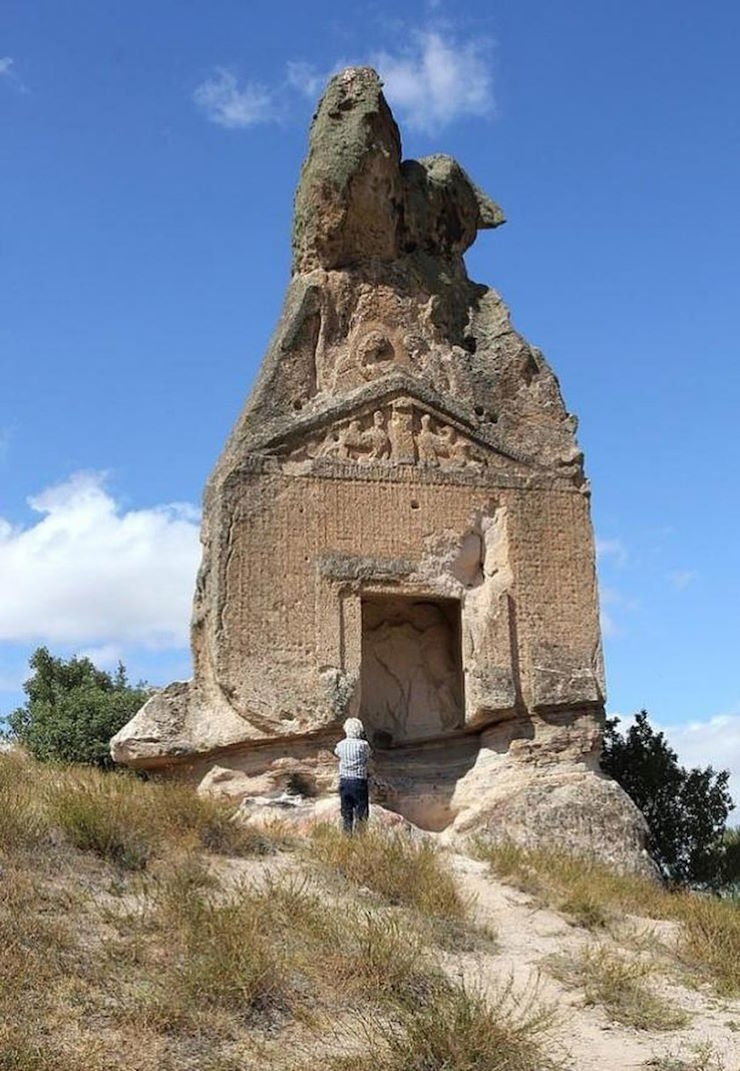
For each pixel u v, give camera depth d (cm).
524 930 1333
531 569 2072
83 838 1245
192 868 1235
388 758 2039
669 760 2628
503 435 2147
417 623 2114
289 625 1930
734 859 2511
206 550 2012
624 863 1858
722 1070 909
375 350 2141
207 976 935
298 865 1385
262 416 2034
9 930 972
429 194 2306
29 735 2916
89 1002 885
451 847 1720
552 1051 933
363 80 2216
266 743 1895
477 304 2306
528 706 1995
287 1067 835
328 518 1998
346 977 1009
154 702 1945
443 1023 890
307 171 2212
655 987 1170
